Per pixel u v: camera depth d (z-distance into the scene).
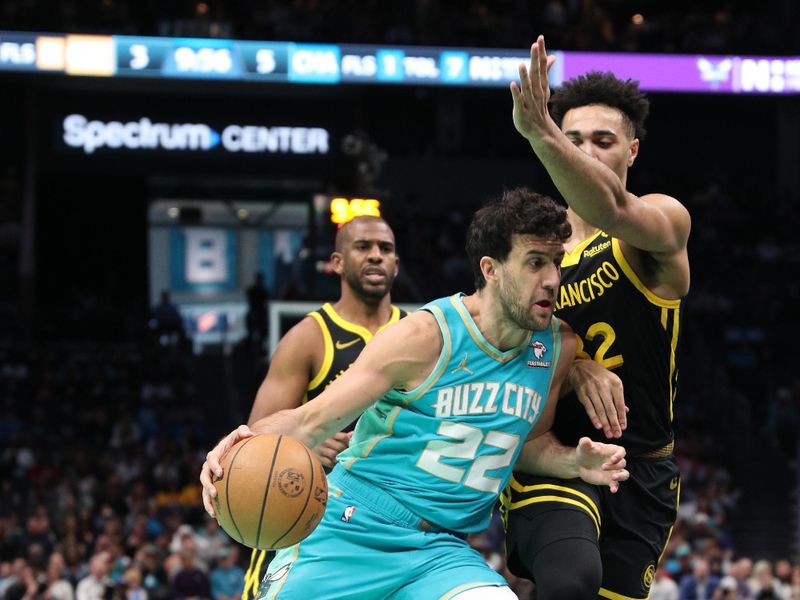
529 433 3.82
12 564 11.90
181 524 13.26
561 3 22.45
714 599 12.05
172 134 21.09
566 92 3.96
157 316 21.73
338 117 21.64
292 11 20.58
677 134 23.41
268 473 3.37
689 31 21.41
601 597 3.95
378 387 3.53
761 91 20.47
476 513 3.69
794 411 18.75
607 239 3.84
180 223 26.34
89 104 20.95
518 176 22.55
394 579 3.61
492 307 3.54
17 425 17.12
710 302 21.09
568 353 3.72
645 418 3.89
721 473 17.31
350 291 5.21
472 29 20.69
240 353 21.62
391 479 3.66
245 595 4.80
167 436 17.14
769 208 22.73
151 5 20.75
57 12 19.16
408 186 22.17
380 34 20.66
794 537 16.75
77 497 14.44
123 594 11.13
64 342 20.27
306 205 26.11
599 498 3.86
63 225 22.25
